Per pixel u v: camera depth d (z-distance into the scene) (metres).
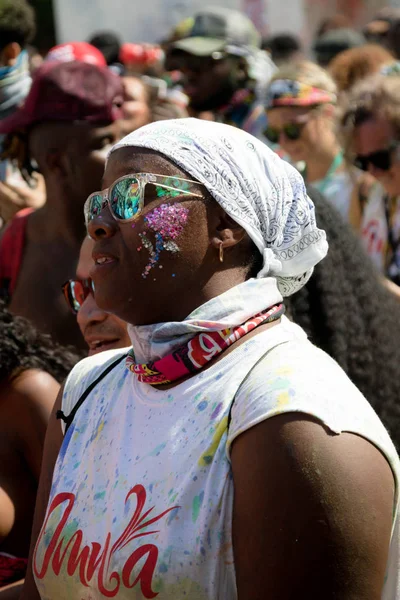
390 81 4.44
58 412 2.13
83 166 4.08
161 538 1.68
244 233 1.91
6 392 2.79
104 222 1.92
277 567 1.58
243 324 1.85
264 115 6.50
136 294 1.90
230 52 6.53
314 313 3.01
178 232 1.86
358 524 1.58
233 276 1.91
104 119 4.11
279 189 1.93
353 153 4.60
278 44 8.05
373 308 3.11
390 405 3.05
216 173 1.85
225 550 1.66
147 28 8.04
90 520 1.84
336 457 1.60
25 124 4.16
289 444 1.61
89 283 2.80
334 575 1.57
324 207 3.16
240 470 1.66
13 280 4.29
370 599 1.59
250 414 1.67
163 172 1.86
